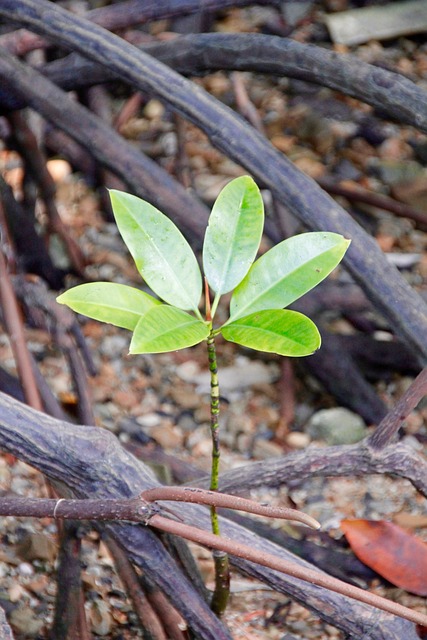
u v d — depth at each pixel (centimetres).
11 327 194
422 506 207
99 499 162
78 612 180
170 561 168
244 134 194
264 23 341
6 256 218
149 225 155
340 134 306
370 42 341
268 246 243
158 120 308
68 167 283
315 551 194
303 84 322
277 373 232
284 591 170
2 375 212
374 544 190
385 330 233
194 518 171
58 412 200
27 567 196
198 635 168
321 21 346
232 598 193
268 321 150
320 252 155
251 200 156
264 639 187
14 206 234
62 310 204
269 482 178
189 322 150
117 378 230
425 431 220
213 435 161
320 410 225
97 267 257
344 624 168
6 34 246
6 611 190
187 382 230
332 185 273
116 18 233
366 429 221
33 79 216
